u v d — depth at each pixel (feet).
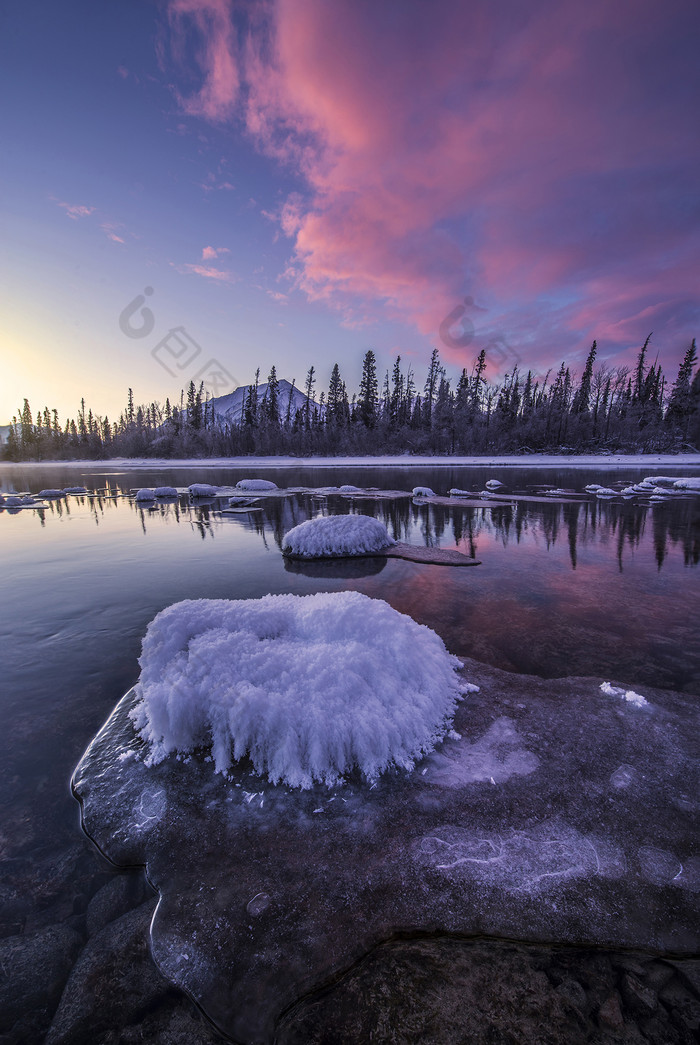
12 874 4.92
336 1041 3.38
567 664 9.48
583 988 3.73
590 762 6.25
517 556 19.77
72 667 9.72
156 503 42.09
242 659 7.42
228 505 39.63
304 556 19.49
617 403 144.15
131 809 5.75
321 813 5.54
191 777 6.25
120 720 7.64
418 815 5.42
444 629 11.44
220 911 4.40
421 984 3.76
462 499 41.55
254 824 5.42
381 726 6.37
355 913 4.33
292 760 6.15
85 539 24.86
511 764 6.23
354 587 15.14
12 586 15.64
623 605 13.30
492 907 4.37
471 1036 3.38
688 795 5.65
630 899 4.43
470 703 7.75
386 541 21.27
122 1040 3.49
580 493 46.29
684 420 130.82
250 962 3.96
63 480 79.20
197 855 5.05
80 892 4.75
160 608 13.29
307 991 3.73
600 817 5.32
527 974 3.84
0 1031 3.55
